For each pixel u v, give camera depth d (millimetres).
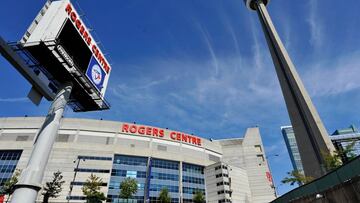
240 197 89312
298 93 56906
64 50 17047
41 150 15117
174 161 88562
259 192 97125
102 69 22297
